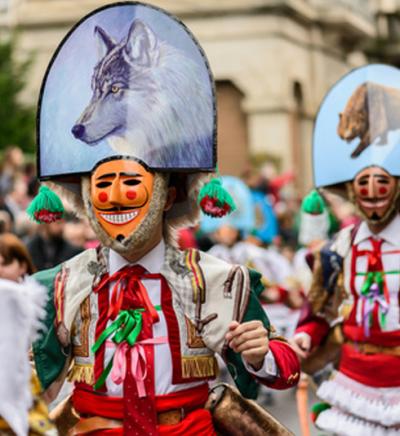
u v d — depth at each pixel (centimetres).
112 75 574
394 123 838
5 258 842
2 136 3036
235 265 578
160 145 566
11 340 472
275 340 583
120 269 571
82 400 567
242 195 1559
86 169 572
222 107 3866
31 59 3225
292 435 592
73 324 570
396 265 805
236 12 3828
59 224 1240
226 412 586
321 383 855
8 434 476
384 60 5175
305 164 4019
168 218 596
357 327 806
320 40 4166
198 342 565
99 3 3753
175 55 575
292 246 2117
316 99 4112
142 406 552
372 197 812
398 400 788
